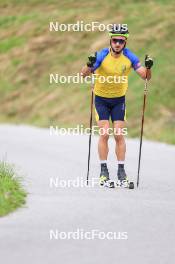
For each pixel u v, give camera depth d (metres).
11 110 60.25
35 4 77.06
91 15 67.88
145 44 58.53
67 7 73.81
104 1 71.12
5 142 38.00
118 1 70.38
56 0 75.75
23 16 73.31
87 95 56.44
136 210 19.25
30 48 67.06
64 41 65.94
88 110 53.97
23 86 62.97
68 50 64.69
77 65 62.09
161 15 64.06
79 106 55.19
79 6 72.69
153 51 57.25
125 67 22.55
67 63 63.00
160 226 17.34
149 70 22.69
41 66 64.38
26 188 22.48
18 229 16.61
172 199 21.23
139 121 48.56
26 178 24.61
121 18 65.69
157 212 19.08
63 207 19.39
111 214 18.64
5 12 77.31
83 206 19.59
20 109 59.88
